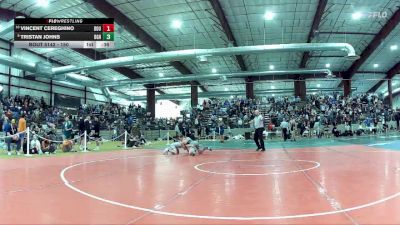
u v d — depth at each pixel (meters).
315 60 35.03
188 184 6.38
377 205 4.45
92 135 19.75
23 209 4.53
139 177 7.37
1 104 26.12
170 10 21.52
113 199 5.09
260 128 15.06
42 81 35.94
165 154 14.42
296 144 20.12
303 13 22.53
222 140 26.64
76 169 8.95
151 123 35.59
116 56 31.84
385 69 40.06
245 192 5.51
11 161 11.40
